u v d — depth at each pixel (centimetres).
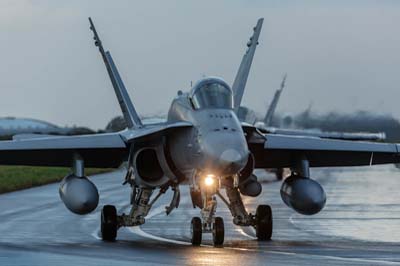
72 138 6297
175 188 6456
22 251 5519
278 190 12662
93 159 6812
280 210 9212
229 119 5781
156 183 6384
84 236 6819
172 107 6356
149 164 6406
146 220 8250
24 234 6962
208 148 5597
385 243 6209
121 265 4734
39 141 6234
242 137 5678
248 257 5156
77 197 6209
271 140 6419
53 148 6200
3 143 6206
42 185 14125
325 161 7119
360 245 6056
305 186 6531
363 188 13062
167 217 8562
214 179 5962
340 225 7650
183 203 10238
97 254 5331
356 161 7131
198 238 6056
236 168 5569
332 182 14725
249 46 6712
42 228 7462
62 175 16438
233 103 6056
